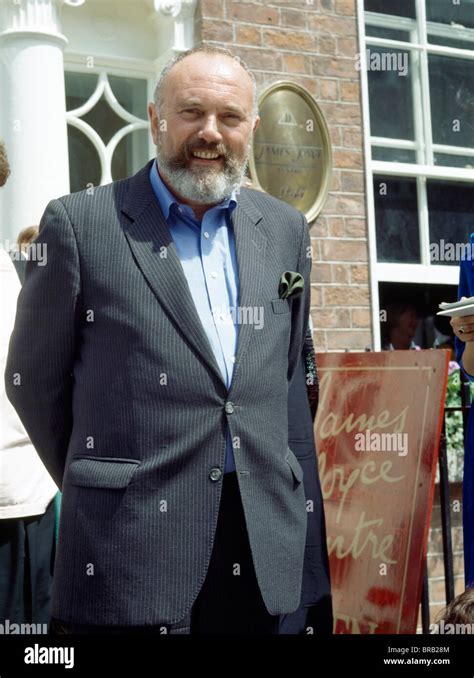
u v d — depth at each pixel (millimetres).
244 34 4512
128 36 4508
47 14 4113
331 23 4746
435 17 5219
